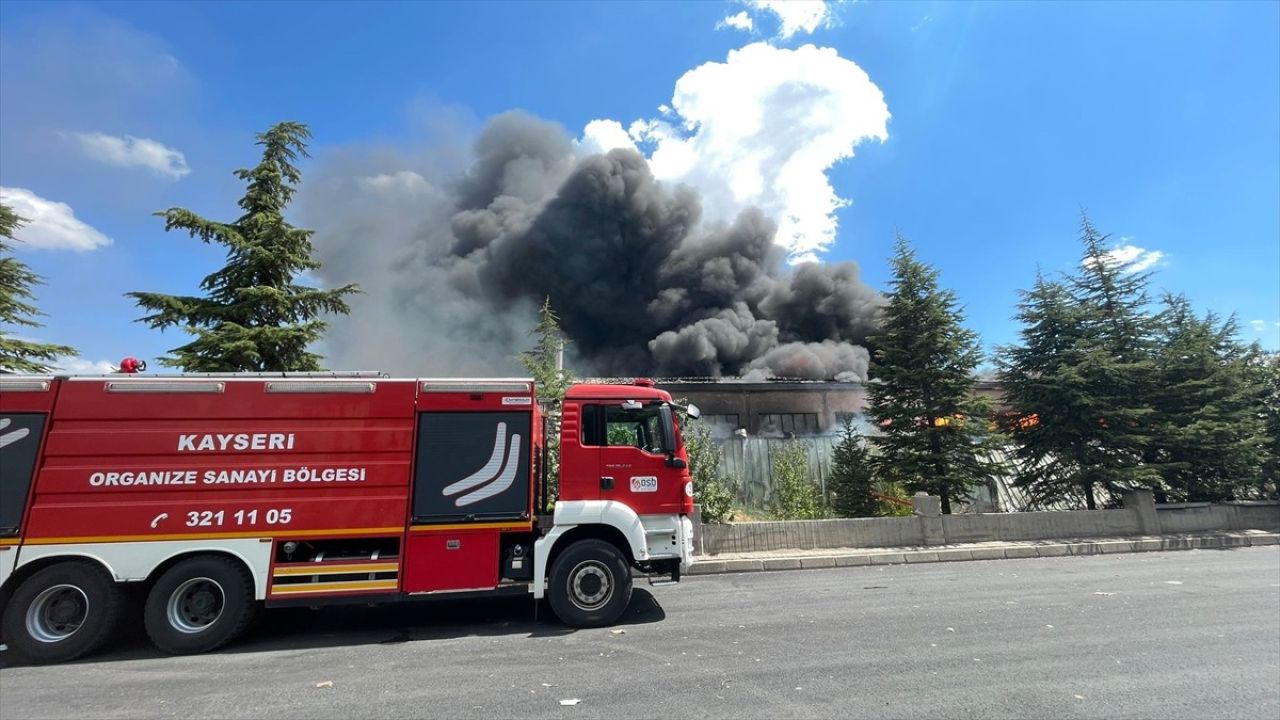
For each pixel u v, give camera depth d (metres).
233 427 5.65
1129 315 13.27
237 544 5.48
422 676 4.52
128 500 5.38
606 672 4.50
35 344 10.96
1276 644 5.03
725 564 9.38
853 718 3.54
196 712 3.87
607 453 6.36
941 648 5.00
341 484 5.76
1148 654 4.77
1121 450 12.55
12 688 4.42
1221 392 12.86
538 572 5.93
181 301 9.98
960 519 11.21
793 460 13.45
